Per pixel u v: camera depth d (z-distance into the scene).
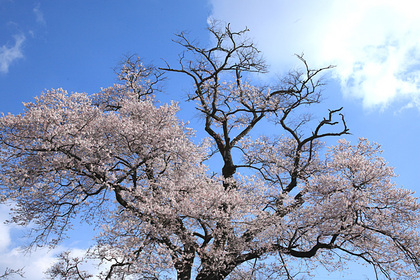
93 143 9.90
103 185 9.88
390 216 9.87
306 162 13.89
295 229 10.38
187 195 10.00
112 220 9.62
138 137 10.21
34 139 9.53
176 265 9.78
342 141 13.29
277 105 13.24
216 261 9.39
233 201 9.79
